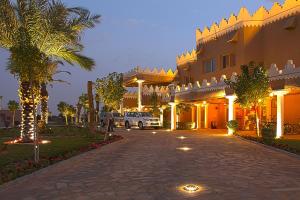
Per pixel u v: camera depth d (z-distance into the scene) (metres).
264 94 24.70
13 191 8.73
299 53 30.28
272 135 20.81
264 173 11.23
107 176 10.72
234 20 37.03
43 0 19.17
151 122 42.34
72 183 9.67
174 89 43.19
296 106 30.08
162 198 8.02
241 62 35.62
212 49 41.09
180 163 13.38
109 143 21.78
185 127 41.38
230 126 30.59
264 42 34.81
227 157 15.16
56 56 22.59
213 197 8.12
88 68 24.05
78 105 74.12
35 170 11.29
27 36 13.52
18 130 32.84
